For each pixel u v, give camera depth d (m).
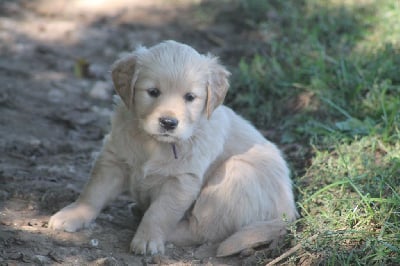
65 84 13.80
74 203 8.36
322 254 7.59
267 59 13.62
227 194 8.36
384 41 13.11
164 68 7.81
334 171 9.45
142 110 7.89
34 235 7.90
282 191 8.70
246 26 16.33
